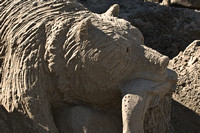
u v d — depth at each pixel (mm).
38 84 2129
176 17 4156
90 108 2242
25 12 2221
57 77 2143
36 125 2100
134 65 2201
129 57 2182
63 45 2133
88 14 2256
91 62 2111
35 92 2119
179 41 3951
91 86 2162
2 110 2164
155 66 2188
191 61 2830
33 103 2107
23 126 2119
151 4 4402
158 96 2205
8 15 2232
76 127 2154
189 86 2746
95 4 4414
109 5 4418
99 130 2193
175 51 3861
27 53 2148
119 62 2139
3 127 2141
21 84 2127
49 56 2135
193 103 2701
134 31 2297
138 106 2092
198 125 2648
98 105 2266
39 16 2205
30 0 2264
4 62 2211
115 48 2125
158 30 4059
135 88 2141
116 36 2152
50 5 2238
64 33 2148
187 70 2801
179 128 2684
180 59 2877
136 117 2080
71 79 2154
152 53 2219
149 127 2270
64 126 2186
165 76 2256
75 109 2193
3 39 2217
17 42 2172
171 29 4078
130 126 2070
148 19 4117
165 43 3926
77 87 2174
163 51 3895
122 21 2301
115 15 2469
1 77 2217
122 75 2172
